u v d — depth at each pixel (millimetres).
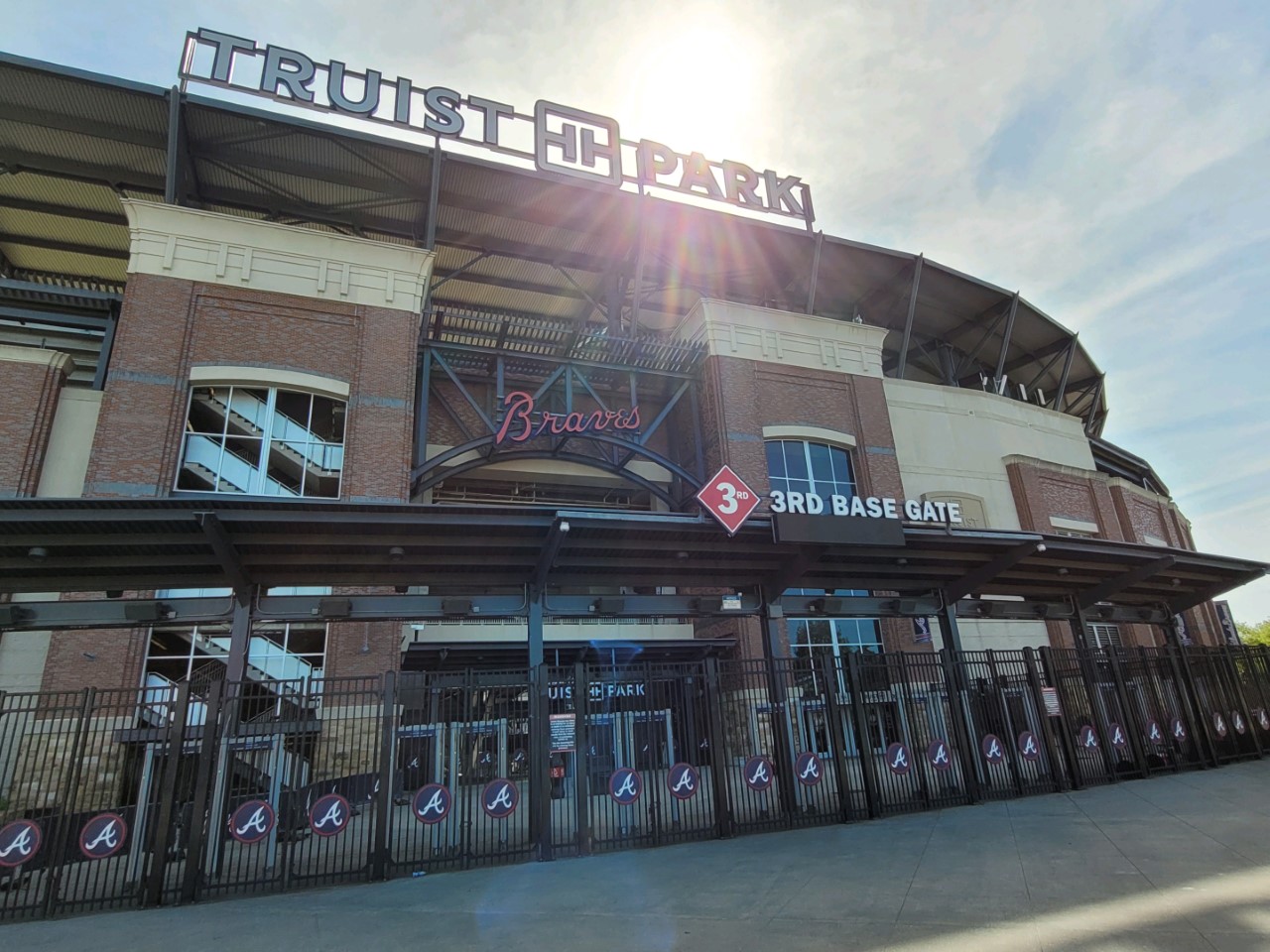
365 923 6918
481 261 29312
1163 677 16188
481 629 20453
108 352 20016
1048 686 14039
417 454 21547
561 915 6816
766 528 12031
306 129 22344
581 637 21562
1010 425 31188
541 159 25594
